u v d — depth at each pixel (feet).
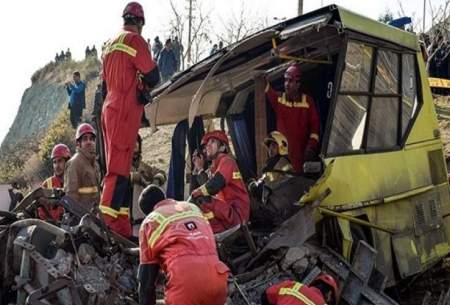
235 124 29.01
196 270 14.97
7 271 17.94
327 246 20.58
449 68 58.23
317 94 27.02
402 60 25.17
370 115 22.91
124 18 20.44
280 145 23.70
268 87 26.37
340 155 21.20
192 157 27.48
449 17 59.67
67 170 21.71
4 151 106.32
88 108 80.28
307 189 22.50
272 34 21.65
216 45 69.31
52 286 16.11
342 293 19.79
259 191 23.38
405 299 25.80
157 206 16.10
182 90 25.62
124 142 19.88
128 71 19.89
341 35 20.99
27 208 19.90
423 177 25.26
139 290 15.61
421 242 24.56
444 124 50.14
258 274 19.45
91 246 17.72
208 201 20.93
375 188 22.33
